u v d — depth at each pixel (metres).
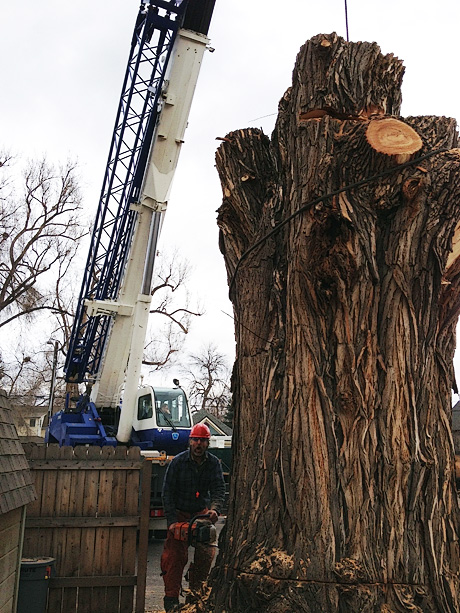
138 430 12.43
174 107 11.02
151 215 11.20
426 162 4.02
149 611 6.15
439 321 4.27
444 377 4.14
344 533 3.63
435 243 4.00
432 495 3.78
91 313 11.41
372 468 3.77
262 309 4.45
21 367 33.62
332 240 4.04
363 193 4.04
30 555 6.08
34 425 45.41
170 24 10.97
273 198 4.56
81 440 11.60
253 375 4.39
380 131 4.00
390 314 3.97
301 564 3.56
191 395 43.00
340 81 4.36
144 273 11.10
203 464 5.38
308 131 4.24
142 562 6.16
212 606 3.86
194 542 4.96
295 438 3.88
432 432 3.95
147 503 6.30
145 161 11.31
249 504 4.03
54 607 5.94
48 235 28.03
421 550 3.66
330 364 3.98
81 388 17.53
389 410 3.86
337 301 4.01
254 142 4.87
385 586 3.52
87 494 6.39
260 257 4.53
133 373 11.17
